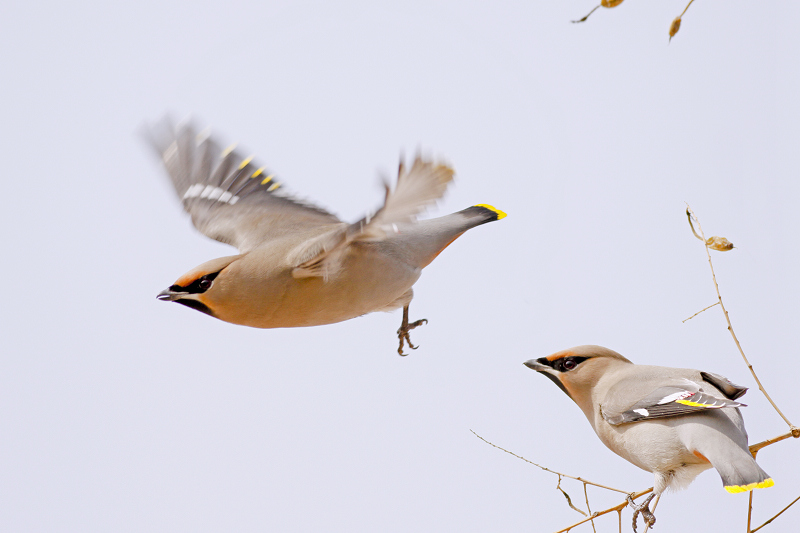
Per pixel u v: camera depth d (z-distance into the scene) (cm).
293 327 1069
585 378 1145
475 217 1160
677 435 1028
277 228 1116
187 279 1012
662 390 1070
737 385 1048
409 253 1098
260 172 1194
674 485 1042
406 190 829
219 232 1141
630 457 1083
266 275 1004
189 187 1191
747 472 945
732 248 984
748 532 932
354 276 1033
